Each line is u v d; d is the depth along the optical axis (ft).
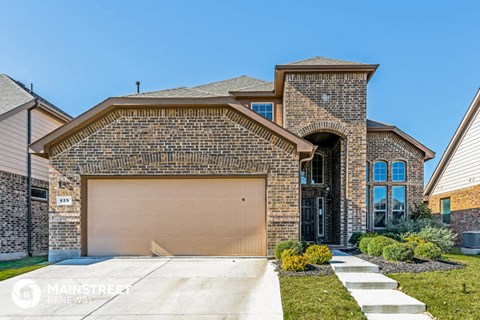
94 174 33.78
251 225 33.99
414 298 19.95
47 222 48.01
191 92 37.37
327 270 26.43
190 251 33.91
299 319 17.02
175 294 21.59
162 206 34.32
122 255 33.86
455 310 18.10
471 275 24.63
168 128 34.14
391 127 51.47
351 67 43.65
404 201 51.88
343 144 44.45
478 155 47.65
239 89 53.67
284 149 33.63
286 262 26.76
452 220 54.44
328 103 44.01
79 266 29.55
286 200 33.17
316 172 53.98
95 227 34.09
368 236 37.93
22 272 27.61
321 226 53.06
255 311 18.53
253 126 33.94
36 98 45.55
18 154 42.50
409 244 30.60
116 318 17.81
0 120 39.17
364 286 22.49
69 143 33.99
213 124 34.06
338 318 17.13
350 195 43.27
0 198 39.22
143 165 33.88
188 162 33.91
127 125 34.17
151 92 37.88
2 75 51.70
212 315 18.06
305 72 44.11
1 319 17.83
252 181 34.27
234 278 25.26
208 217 34.17
